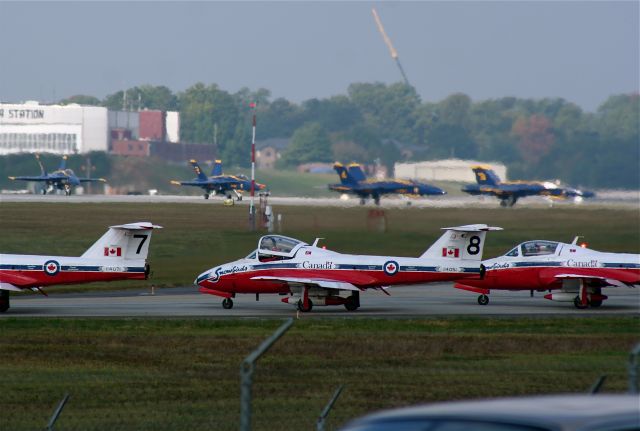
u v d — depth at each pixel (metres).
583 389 68.06
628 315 122.25
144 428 56.12
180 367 78.06
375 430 24.84
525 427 23.03
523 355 84.88
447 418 24.34
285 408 62.09
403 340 94.00
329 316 118.81
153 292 153.62
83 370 76.62
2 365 78.75
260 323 108.69
